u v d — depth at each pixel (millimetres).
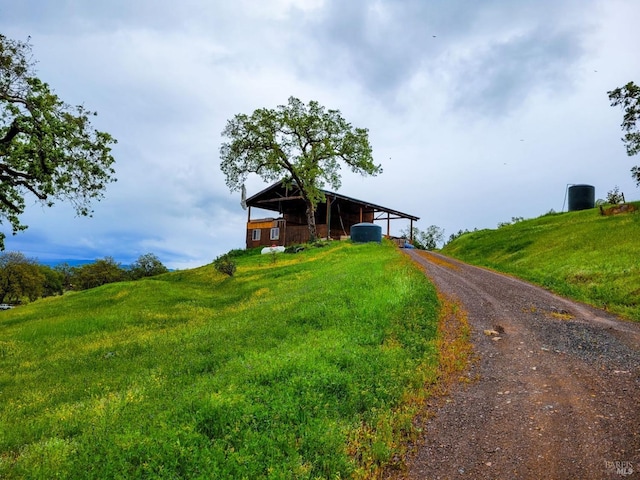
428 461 5746
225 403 6410
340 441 5793
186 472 4883
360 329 11156
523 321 12938
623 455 5602
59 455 5668
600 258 21719
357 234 42250
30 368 12797
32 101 16750
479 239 41625
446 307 14164
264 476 4914
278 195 53688
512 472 5410
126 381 9859
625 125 31953
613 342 10797
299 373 7844
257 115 44625
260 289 24125
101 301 25672
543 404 7266
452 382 8414
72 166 18625
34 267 82438
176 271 42781
